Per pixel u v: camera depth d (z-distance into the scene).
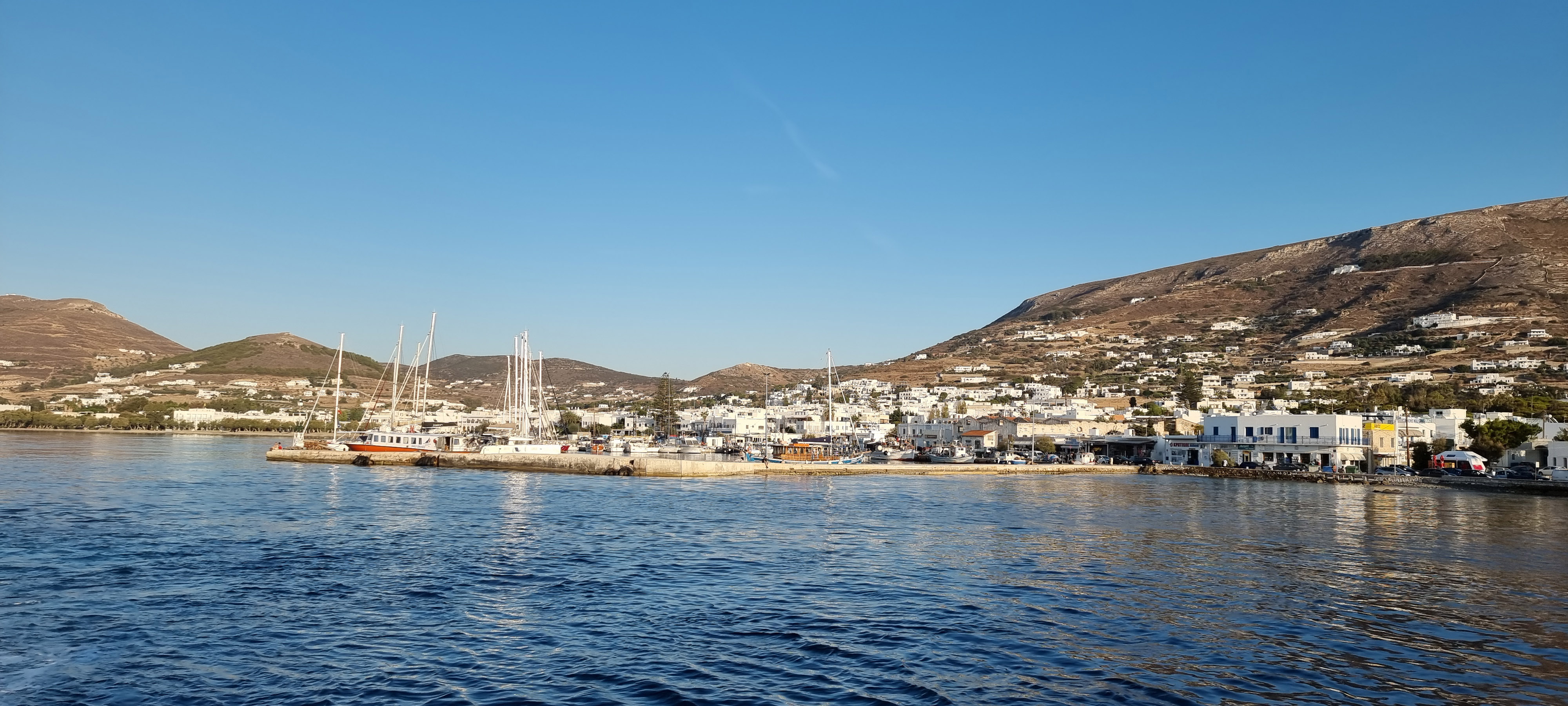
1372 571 48.66
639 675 28.88
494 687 27.55
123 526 60.12
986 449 189.75
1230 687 28.22
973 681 28.56
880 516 75.12
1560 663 31.39
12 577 42.38
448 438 146.50
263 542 54.12
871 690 27.69
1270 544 58.62
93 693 26.59
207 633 33.03
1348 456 147.88
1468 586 44.66
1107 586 43.78
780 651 31.83
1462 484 114.88
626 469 124.75
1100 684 28.42
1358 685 28.55
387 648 31.59
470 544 54.91
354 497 84.94
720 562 50.06
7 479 95.25
